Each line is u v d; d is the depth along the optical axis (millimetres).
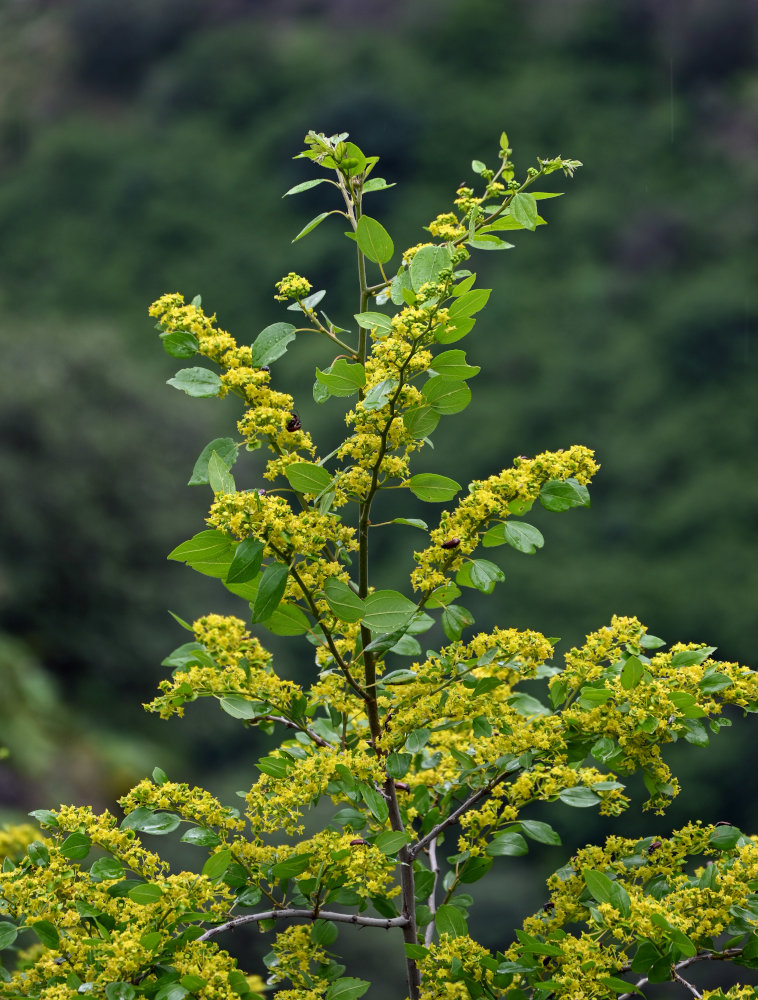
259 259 39719
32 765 9180
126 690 16125
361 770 2031
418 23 47812
